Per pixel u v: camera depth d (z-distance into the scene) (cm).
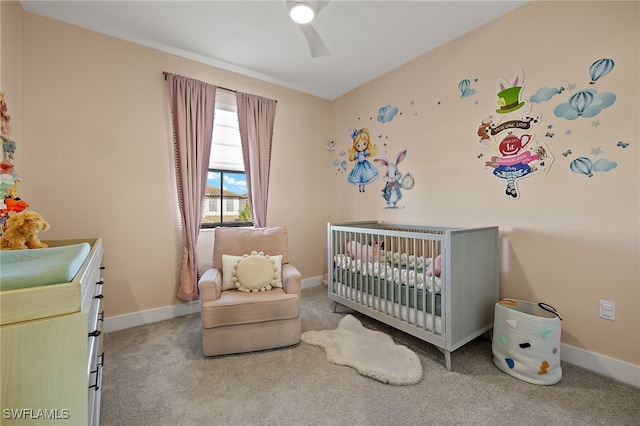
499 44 213
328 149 378
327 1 161
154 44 245
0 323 64
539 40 193
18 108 190
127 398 150
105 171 230
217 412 141
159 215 255
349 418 137
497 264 209
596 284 173
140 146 245
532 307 192
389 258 253
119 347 204
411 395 153
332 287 275
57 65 211
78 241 172
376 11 206
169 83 253
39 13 204
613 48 164
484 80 223
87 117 222
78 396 70
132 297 242
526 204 201
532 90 197
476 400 149
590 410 141
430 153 263
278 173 333
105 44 229
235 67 288
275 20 216
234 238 248
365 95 330
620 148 163
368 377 169
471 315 188
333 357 188
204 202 279
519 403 146
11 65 178
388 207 306
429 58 262
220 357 191
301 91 350
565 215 184
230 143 303
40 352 66
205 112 270
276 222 333
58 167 212
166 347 205
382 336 218
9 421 64
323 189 373
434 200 261
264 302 196
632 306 161
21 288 67
